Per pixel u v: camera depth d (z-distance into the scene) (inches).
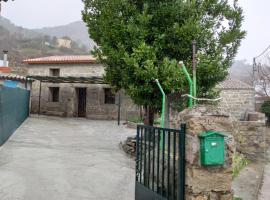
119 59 379.9
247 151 415.2
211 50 393.4
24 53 1972.2
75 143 510.6
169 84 345.4
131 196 261.0
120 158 408.8
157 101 377.4
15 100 598.2
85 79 842.2
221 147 160.6
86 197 254.2
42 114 973.2
